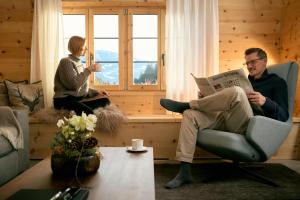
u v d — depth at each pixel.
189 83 3.25
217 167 2.63
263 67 2.44
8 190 1.09
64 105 2.77
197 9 3.25
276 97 2.28
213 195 1.92
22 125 2.28
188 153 2.13
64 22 3.44
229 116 2.15
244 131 2.14
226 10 3.42
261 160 2.11
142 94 3.41
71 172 1.26
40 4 3.21
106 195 1.03
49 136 2.79
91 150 1.29
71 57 2.86
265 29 3.44
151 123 2.82
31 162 2.72
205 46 3.26
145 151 1.70
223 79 2.24
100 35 3.46
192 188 2.06
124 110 3.41
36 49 3.22
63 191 1.00
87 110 2.73
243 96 2.08
